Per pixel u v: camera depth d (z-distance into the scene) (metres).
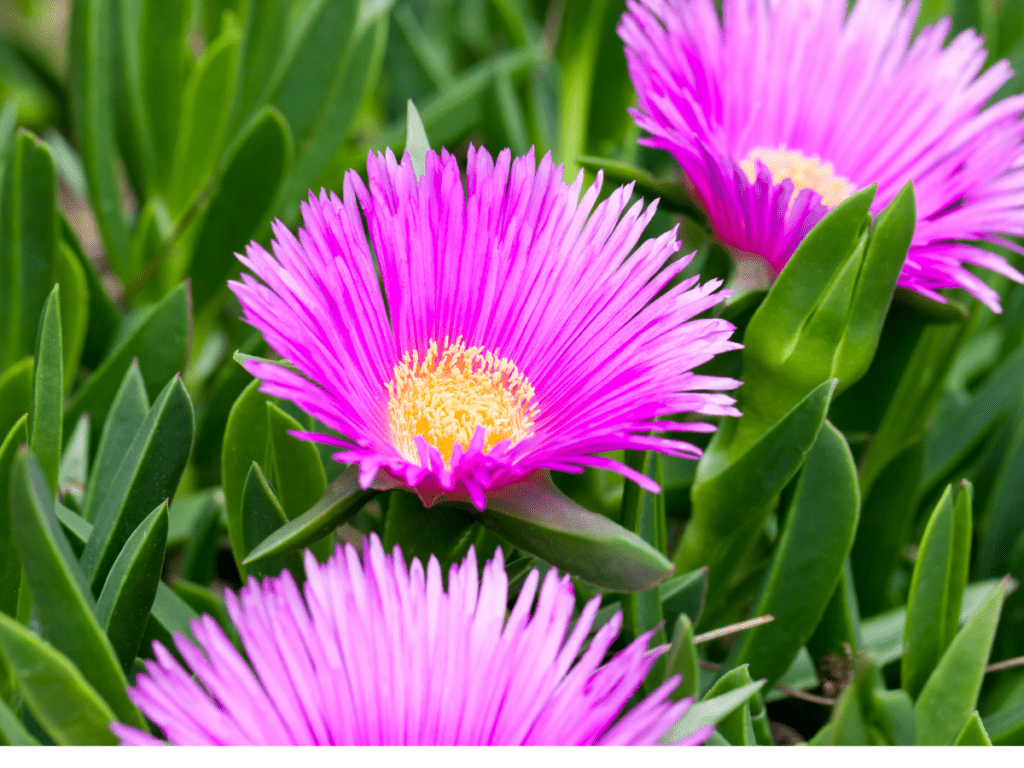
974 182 0.56
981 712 0.56
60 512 0.52
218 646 0.46
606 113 0.66
